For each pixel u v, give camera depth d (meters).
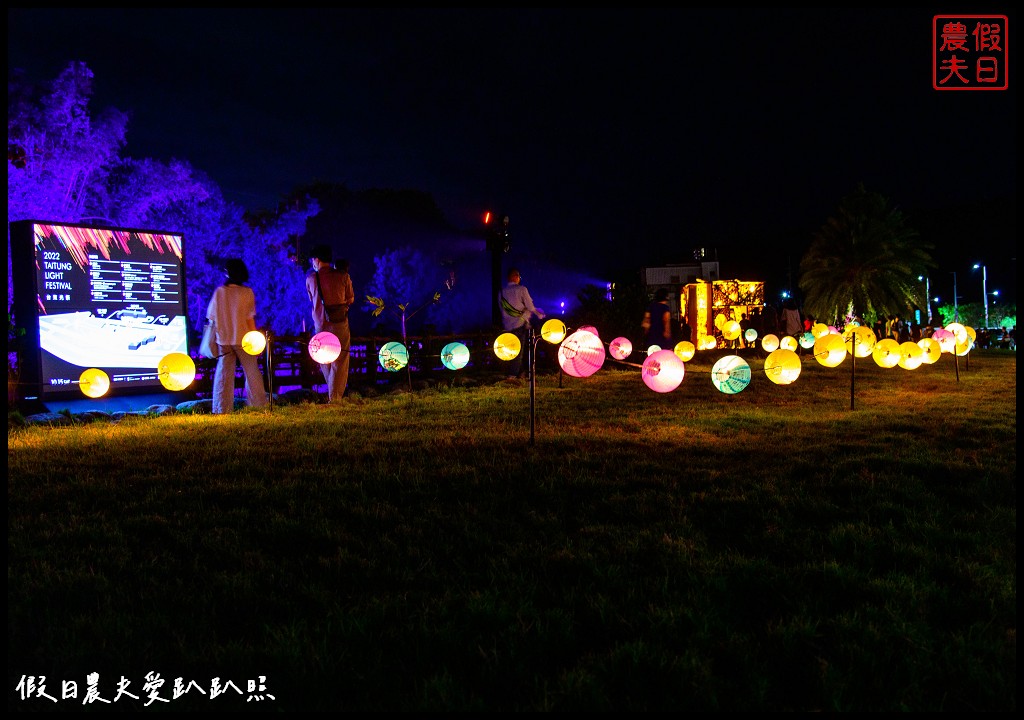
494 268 14.27
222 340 8.49
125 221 19.64
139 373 9.86
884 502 4.02
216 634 2.55
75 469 4.98
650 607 2.72
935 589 2.88
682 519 3.74
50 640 2.49
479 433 6.43
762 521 3.77
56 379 9.07
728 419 7.21
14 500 4.15
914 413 7.62
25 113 16.14
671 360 5.02
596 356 5.52
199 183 20.88
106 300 9.54
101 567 3.15
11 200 15.90
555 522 3.73
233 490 4.38
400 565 3.20
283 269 25.81
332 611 2.72
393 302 35.44
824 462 5.10
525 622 2.63
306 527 3.64
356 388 11.48
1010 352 21.80
